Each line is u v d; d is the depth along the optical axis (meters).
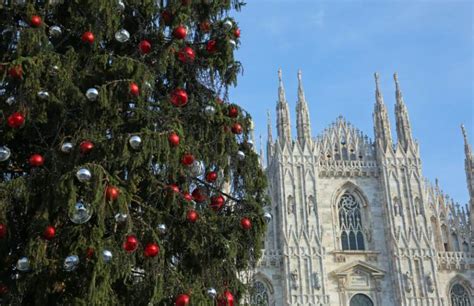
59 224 12.36
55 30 13.31
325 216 62.22
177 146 13.41
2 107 12.55
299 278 57.88
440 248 62.97
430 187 65.94
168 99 14.78
